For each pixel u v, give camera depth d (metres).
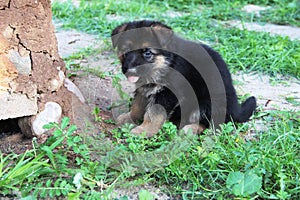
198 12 12.91
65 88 6.09
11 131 6.16
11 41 5.54
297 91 7.99
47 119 5.81
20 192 4.86
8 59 5.54
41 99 5.81
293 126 6.39
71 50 9.44
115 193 4.92
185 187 5.11
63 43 9.94
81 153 5.27
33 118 5.79
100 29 10.95
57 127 5.47
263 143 5.77
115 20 11.66
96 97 7.14
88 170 5.09
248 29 11.62
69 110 6.05
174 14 12.79
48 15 5.86
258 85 8.24
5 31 5.49
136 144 5.61
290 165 5.29
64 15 11.94
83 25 11.20
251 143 5.76
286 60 8.93
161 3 13.59
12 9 5.50
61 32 10.84
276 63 8.90
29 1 5.58
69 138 5.35
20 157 5.34
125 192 5.00
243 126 6.24
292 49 9.47
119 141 5.82
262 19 12.47
